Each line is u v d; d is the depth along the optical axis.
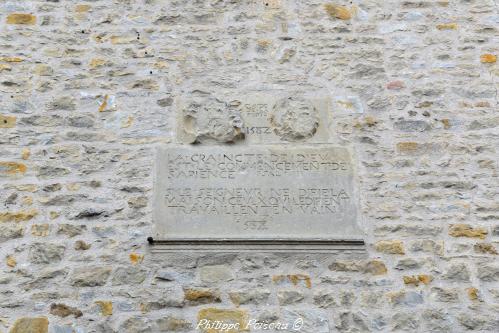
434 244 4.91
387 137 5.30
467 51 5.66
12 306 4.58
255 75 5.52
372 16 5.79
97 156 5.13
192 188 5.05
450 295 4.73
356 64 5.59
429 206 5.04
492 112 5.41
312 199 5.05
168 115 5.33
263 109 5.38
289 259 4.82
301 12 5.79
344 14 5.80
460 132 5.33
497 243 4.92
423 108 5.42
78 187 5.00
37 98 5.32
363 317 4.64
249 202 5.02
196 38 5.65
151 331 4.54
